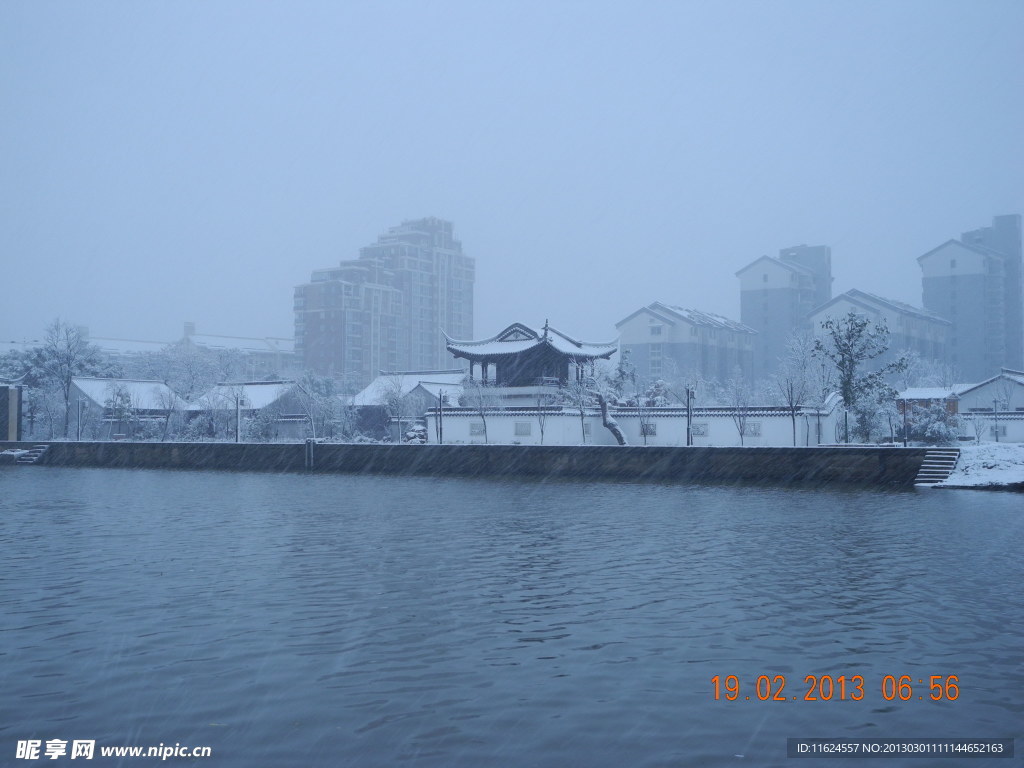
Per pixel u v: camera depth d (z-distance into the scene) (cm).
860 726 1194
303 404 9050
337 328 17112
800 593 1956
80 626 1689
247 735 1162
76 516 3528
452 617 1750
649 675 1390
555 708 1252
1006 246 17188
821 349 6266
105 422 9312
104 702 1280
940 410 6744
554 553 2511
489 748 1121
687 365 13938
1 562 2402
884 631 1634
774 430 6116
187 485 5197
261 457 6575
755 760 1090
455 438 6975
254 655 1497
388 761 1084
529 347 7206
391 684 1350
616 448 5384
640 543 2695
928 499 3934
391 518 3378
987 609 1800
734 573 2194
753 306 16275
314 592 1984
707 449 5100
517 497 4250
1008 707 1257
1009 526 3017
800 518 3294
